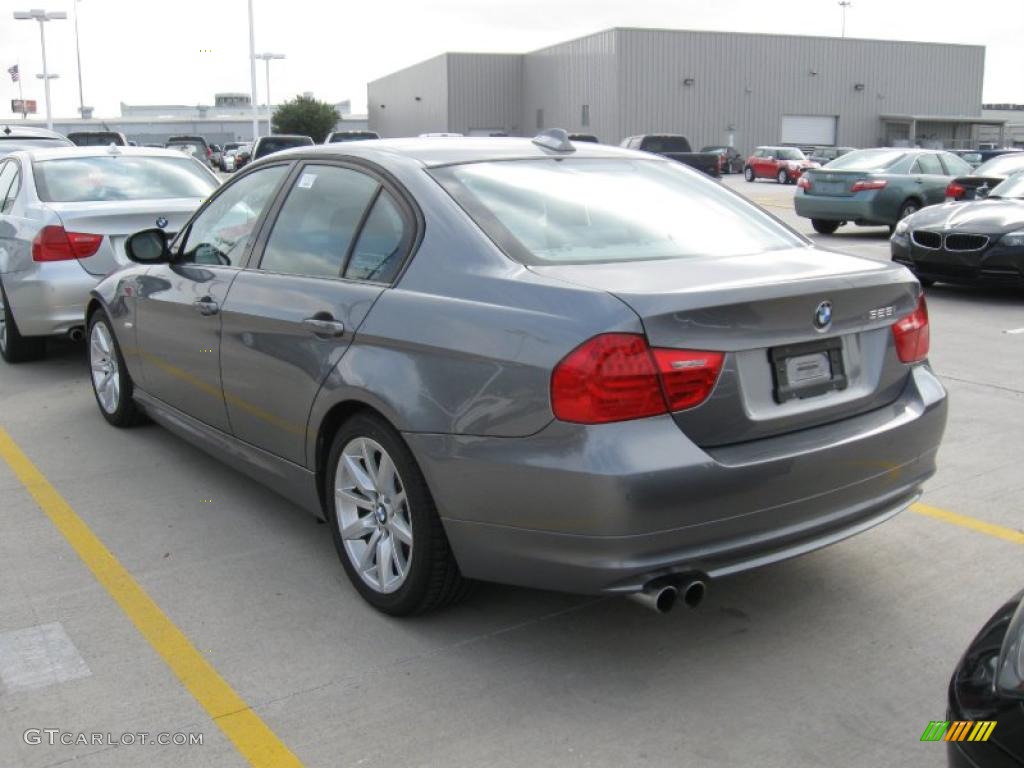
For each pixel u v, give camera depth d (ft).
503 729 9.84
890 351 11.50
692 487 9.56
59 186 24.34
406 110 229.86
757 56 184.03
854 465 10.75
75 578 13.21
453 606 12.32
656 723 9.95
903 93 198.08
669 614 12.21
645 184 13.39
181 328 15.49
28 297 22.91
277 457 13.58
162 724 9.92
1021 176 39.29
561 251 11.24
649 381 9.47
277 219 14.08
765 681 10.71
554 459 9.61
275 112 224.94
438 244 11.35
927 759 9.36
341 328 11.84
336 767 9.27
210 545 14.26
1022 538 14.37
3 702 10.29
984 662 7.47
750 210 13.71
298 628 11.83
